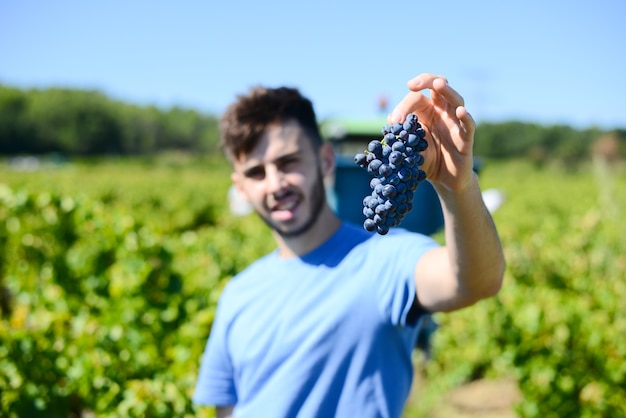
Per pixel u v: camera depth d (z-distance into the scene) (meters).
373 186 1.35
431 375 5.90
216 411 2.16
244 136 2.02
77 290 5.07
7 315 5.86
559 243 8.62
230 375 2.09
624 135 67.31
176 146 117.69
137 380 3.58
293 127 2.02
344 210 5.37
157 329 4.18
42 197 5.51
